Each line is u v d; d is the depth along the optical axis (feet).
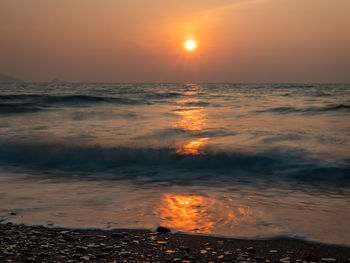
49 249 11.98
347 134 34.78
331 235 13.20
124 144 31.17
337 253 11.80
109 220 14.74
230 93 144.15
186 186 20.52
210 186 20.51
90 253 11.72
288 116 53.67
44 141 32.35
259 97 109.19
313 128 39.52
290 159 25.44
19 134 35.73
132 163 26.58
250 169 24.23
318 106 65.05
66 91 141.38
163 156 27.71
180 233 13.50
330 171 22.68
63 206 16.46
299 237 13.07
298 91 165.37
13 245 12.23
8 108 59.88
